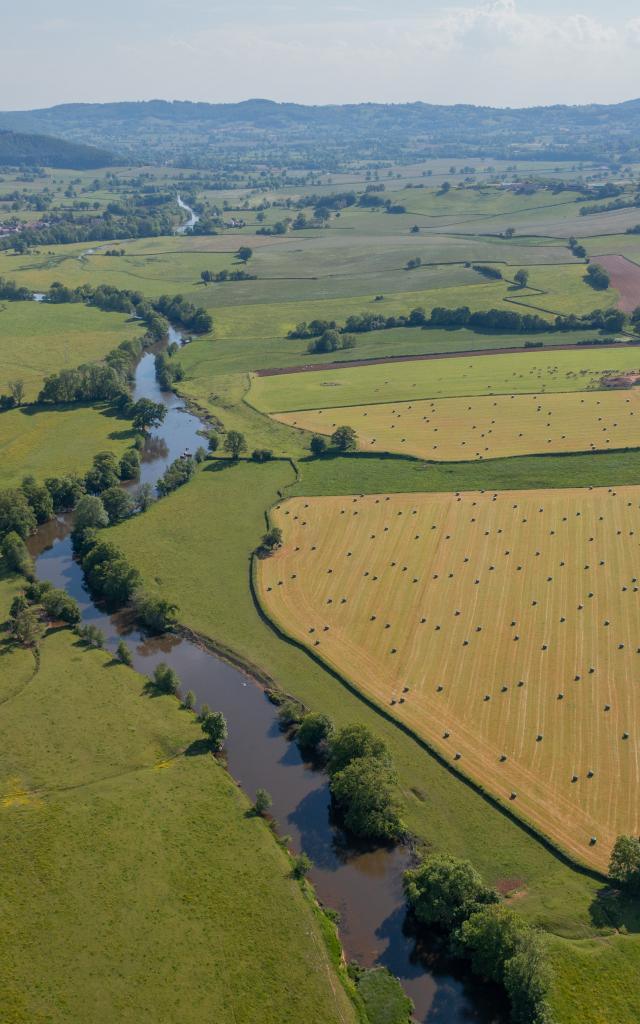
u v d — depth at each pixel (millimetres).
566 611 150875
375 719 125750
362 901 98500
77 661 139375
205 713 125062
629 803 108188
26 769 115500
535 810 107812
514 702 127750
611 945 89875
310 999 85688
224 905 95688
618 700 127312
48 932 92000
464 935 88688
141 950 90188
